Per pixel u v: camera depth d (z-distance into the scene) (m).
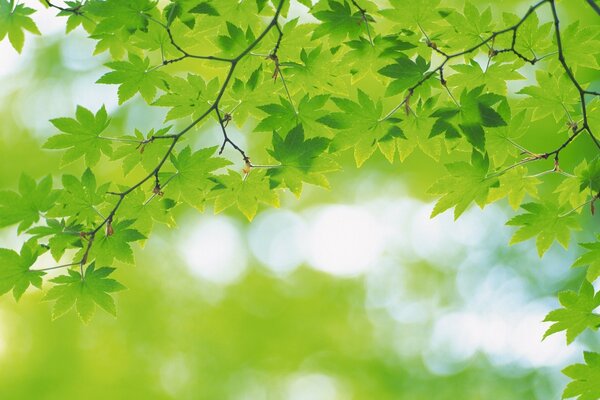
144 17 2.94
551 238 3.25
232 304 8.59
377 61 3.07
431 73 2.84
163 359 8.11
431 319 9.46
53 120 2.87
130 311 7.98
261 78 3.04
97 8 2.88
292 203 9.12
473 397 8.81
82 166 7.77
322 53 3.05
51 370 7.67
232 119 3.20
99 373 7.80
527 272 8.94
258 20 3.14
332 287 9.10
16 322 7.64
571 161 7.32
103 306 3.01
